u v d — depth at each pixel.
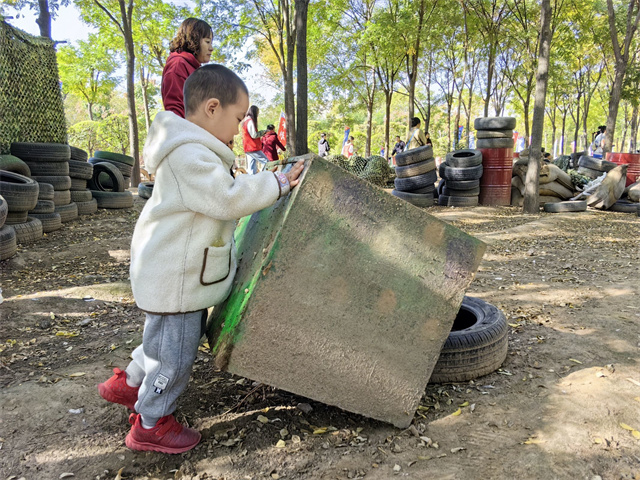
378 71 28.33
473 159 12.56
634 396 2.88
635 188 11.96
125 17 16.97
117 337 3.98
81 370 3.31
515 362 3.41
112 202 10.91
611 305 4.68
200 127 2.17
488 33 24.52
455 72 30.53
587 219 10.46
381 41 20.88
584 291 5.21
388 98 28.70
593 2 23.73
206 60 3.82
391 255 2.43
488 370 3.18
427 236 2.45
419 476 2.22
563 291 5.23
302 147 11.34
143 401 2.26
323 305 2.38
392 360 2.51
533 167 11.55
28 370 3.33
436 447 2.43
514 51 26.78
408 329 2.50
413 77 22.80
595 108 46.91
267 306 2.31
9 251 6.55
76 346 3.79
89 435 2.56
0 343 3.82
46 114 10.16
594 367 3.29
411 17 20.41
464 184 12.71
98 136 36.94
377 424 2.65
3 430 2.60
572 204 11.68
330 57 26.67
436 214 11.45
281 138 18.08
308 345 2.40
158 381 2.23
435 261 2.48
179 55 3.64
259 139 9.25
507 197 13.05
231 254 2.41
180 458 2.38
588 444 2.42
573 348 3.63
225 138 2.29
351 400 2.52
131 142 17.77
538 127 11.44
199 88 2.17
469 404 2.83
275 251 2.28
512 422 2.63
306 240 2.32
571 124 61.41
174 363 2.22
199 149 2.09
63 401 2.89
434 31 20.95
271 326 2.34
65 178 9.41
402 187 13.15
